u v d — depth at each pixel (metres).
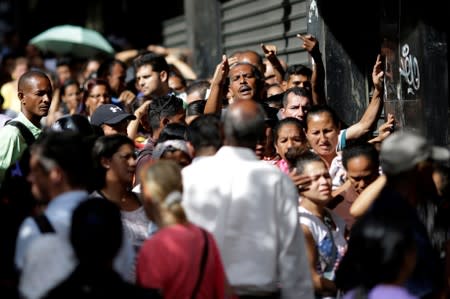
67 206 8.93
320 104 14.07
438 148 9.30
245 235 9.56
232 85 14.43
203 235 9.10
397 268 7.93
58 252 8.49
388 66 14.77
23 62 23.95
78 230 8.18
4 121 15.64
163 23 27.28
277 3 19.78
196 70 23.81
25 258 8.55
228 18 22.80
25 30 36.75
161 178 9.05
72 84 20.19
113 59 20.17
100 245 8.16
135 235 10.83
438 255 9.81
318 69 14.80
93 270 8.20
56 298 8.12
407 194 9.12
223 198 9.59
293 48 19.05
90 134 12.11
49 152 9.01
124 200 10.94
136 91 20.05
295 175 10.77
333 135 12.90
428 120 13.91
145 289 8.36
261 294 9.59
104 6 30.84
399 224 8.06
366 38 16.56
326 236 10.71
